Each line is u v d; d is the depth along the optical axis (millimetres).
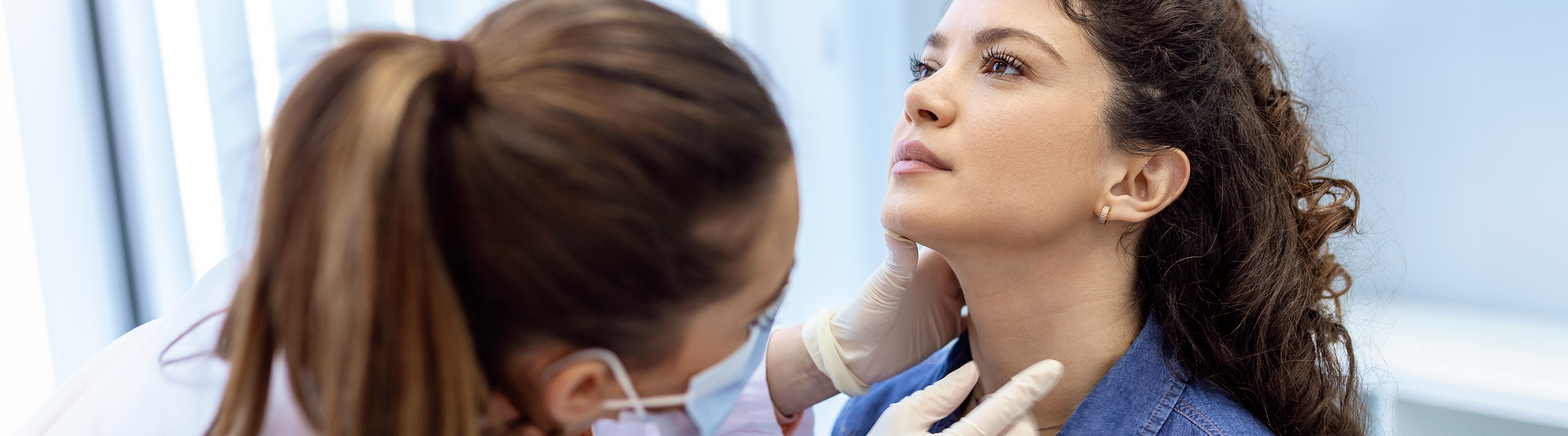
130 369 612
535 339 491
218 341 536
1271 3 1853
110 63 1167
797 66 2102
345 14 1325
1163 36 716
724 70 480
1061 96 698
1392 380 1437
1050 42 702
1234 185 770
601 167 438
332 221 407
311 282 430
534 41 457
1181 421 736
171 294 1235
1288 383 792
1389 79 1778
